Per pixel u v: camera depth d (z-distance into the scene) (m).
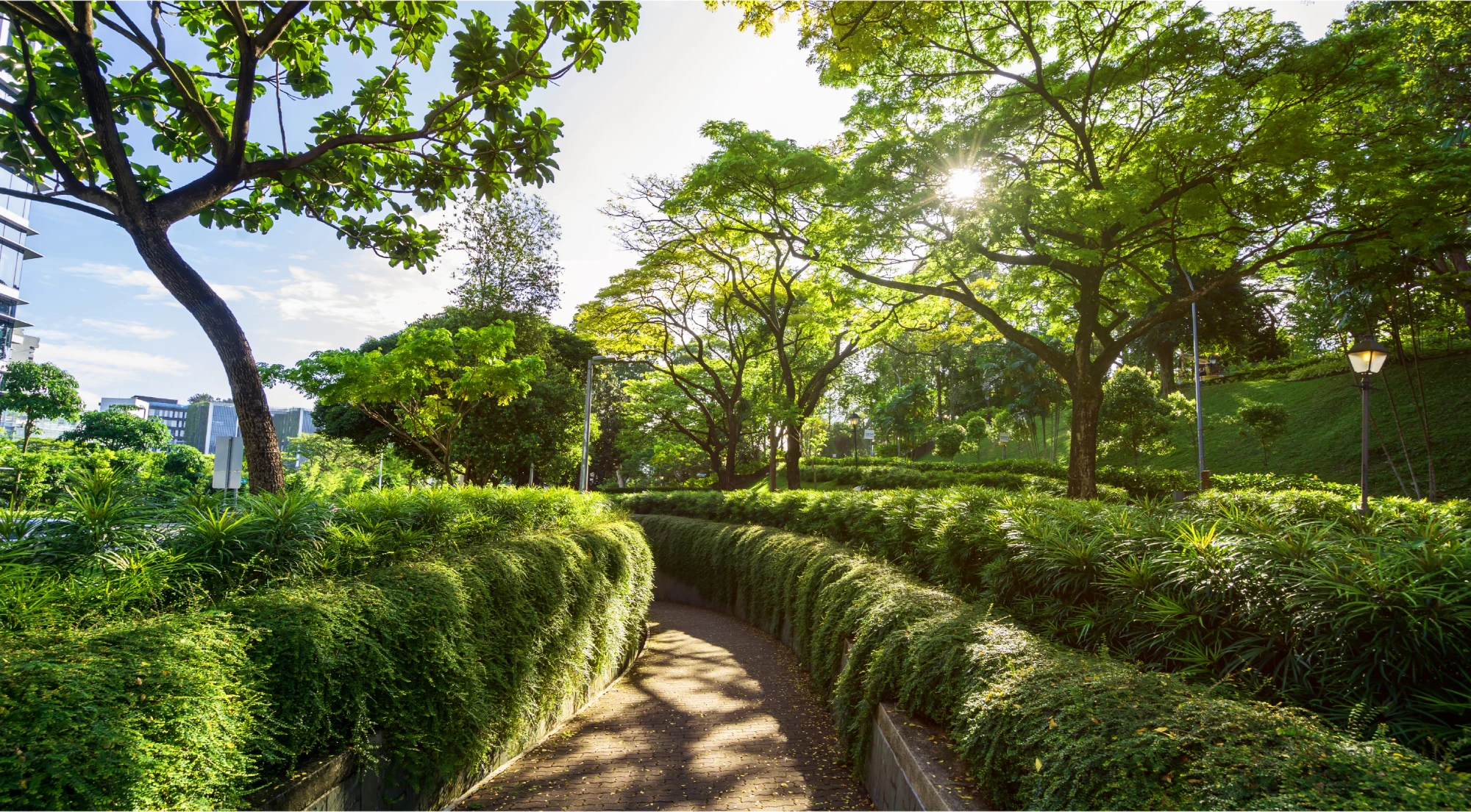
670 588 15.93
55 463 13.02
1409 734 2.13
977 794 2.72
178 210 4.67
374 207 6.31
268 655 2.59
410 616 3.53
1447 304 20.98
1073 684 2.58
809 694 6.83
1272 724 2.04
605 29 5.04
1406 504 5.68
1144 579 3.23
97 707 1.86
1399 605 2.26
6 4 3.86
